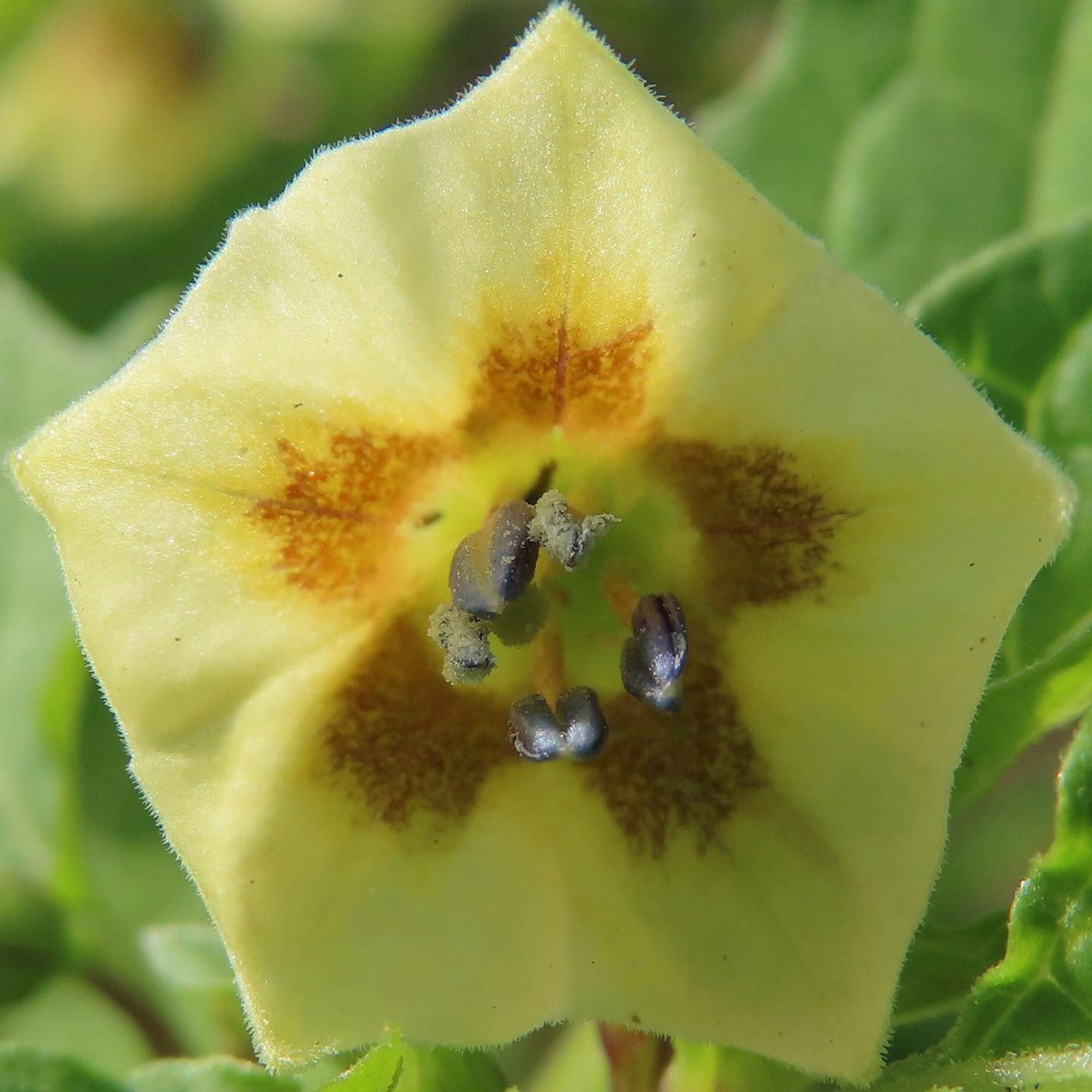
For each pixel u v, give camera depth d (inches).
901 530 2.8
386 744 2.9
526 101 2.7
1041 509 2.7
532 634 3.0
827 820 2.9
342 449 2.9
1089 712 3.1
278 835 2.9
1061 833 3.1
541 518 2.9
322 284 2.8
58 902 3.8
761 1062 3.1
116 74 6.0
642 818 2.9
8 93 6.0
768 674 2.9
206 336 2.8
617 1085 3.1
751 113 4.1
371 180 2.8
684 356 2.8
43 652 4.1
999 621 2.8
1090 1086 3.0
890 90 4.1
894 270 4.1
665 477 2.9
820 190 4.1
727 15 5.4
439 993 2.9
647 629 2.9
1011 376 3.5
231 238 2.8
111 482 2.8
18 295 4.4
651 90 2.9
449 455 2.9
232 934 2.9
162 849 4.3
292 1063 2.9
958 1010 3.2
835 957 2.9
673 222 2.7
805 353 2.8
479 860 2.9
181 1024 3.8
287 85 5.9
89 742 4.3
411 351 2.8
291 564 2.9
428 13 5.8
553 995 2.9
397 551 2.9
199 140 5.9
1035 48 4.1
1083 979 3.1
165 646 2.8
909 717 2.8
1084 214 3.5
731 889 2.9
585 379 2.9
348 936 2.9
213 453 2.8
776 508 2.9
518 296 2.8
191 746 2.9
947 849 4.3
